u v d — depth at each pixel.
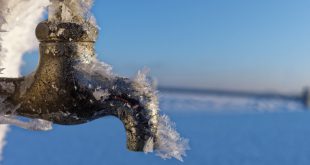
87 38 0.24
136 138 0.23
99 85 0.23
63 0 0.24
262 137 4.47
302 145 3.85
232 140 4.16
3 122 0.25
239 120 6.87
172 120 0.25
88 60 0.24
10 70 0.34
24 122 0.25
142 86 0.23
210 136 4.45
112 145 3.45
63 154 2.95
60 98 0.24
